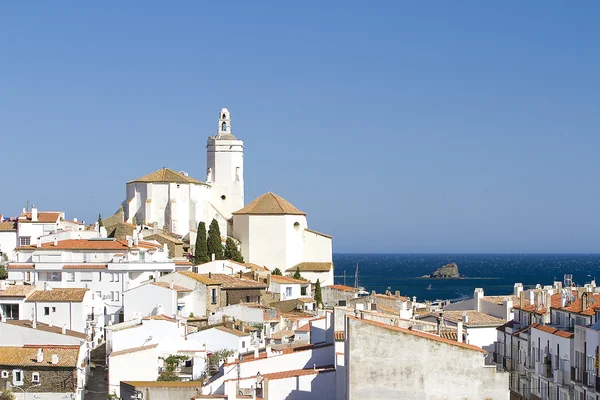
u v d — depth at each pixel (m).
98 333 149.12
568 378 91.62
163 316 130.75
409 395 70.94
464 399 70.88
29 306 147.62
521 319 114.69
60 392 114.75
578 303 98.00
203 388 92.75
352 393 71.19
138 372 111.56
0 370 115.50
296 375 81.56
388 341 71.25
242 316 152.38
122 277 175.12
